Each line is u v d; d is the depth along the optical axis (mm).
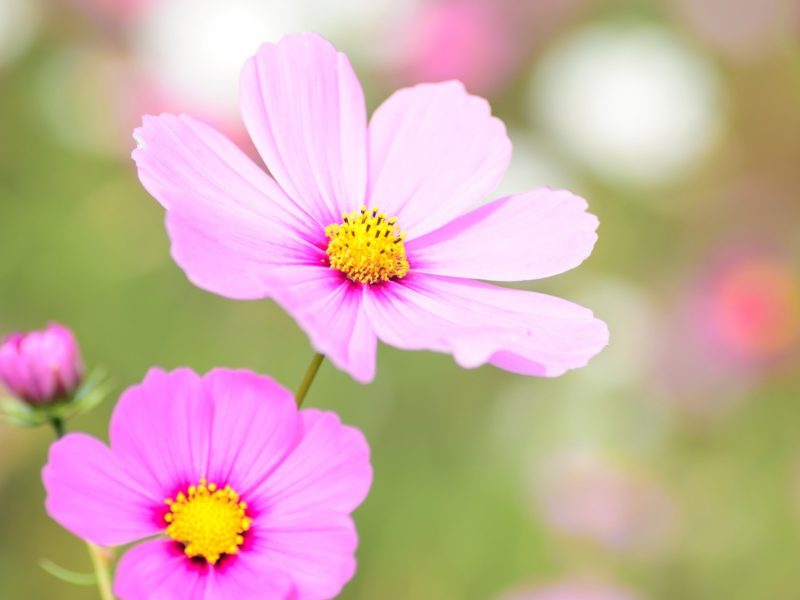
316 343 479
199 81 998
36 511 883
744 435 992
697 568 913
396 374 1022
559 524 890
